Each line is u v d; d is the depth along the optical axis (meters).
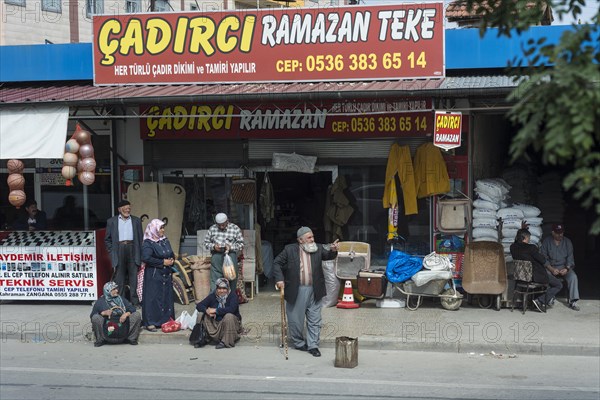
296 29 11.50
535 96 3.36
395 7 11.20
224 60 11.75
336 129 12.51
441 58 11.16
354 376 8.27
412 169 12.20
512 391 7.59
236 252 11.45
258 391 7.62
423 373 8.41
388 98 11.56
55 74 13.02
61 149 11.19
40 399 7.38
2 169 14.07
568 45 3.29
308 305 9.28
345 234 12.89
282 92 10.46
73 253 12.19
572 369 8.61
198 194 13.45
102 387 7.85
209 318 9.88
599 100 3.10
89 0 25.25
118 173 13.53
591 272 15.46
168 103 10.77
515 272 11.16
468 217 11.96
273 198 13.23
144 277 10.51
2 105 11.24
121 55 12.08
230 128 12.86
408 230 12.54
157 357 9.35
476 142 12.73
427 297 12.02
